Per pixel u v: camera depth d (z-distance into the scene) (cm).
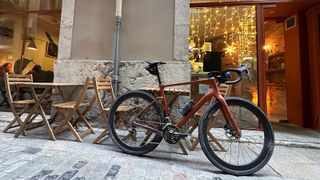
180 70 336
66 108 277
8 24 551
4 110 474
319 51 430
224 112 223
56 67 365
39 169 189
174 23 346
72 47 371
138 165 210
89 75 357
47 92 293
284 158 253
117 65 350
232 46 483
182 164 220
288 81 509
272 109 623
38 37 577
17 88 329
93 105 353
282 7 448
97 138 274
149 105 252
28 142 264
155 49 350
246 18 453
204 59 491
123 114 279
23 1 527
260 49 407
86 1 373
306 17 464
